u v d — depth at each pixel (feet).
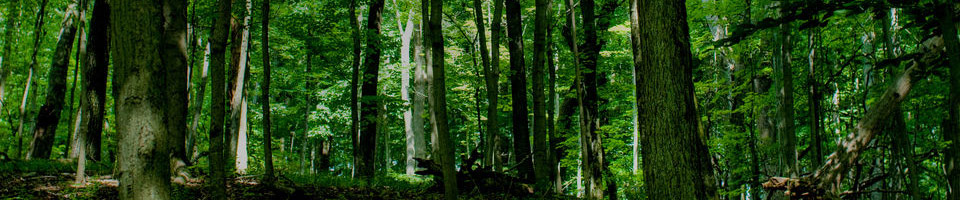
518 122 33.53
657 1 13.65
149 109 9.37
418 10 49.26
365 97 37.68
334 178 32.71
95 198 20.42
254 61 60.08
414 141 67.77
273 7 38.42
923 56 16.72
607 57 46.73
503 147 50.57
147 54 9.38
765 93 30.83
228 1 15.49
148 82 9.37
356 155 35.50
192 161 29.66
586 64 33.94
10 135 56.44
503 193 27.40
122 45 9.39
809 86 20.56
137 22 9.34
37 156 40.65
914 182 18.04
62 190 21.54
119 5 9.45
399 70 66.23
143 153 9.28
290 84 74.49
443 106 16.67
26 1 50.19
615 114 56.49
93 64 36.11
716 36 34.73
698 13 28.32
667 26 13.44
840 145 18.49
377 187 31.14
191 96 57.93
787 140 18.86
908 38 23.36
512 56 33.94
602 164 33.42
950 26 12.99
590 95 33.78
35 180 24.59
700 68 36.88
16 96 65.36
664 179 13.26
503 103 39.88
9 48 48.03
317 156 101.65
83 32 23.63
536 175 26.84
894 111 18.16
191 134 41.19
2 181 22.95
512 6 34.12
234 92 40.09
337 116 73.31
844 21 23.68
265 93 21.52
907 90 17.71
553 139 27.71
